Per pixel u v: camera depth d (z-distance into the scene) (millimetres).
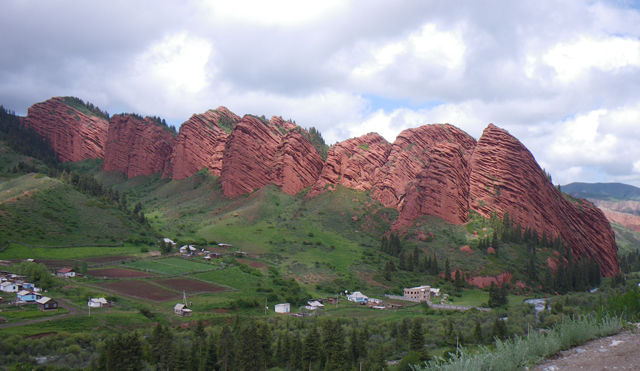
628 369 15961
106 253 164375
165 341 71062
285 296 134375
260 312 119375
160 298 119750
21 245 154625
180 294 124750
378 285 160750
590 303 100625
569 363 17906
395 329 89625
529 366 18641
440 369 20578
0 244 150875
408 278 168250
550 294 157375
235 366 67000
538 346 19859
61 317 93312
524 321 86750
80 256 156250
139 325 95875
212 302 120438
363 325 97250
